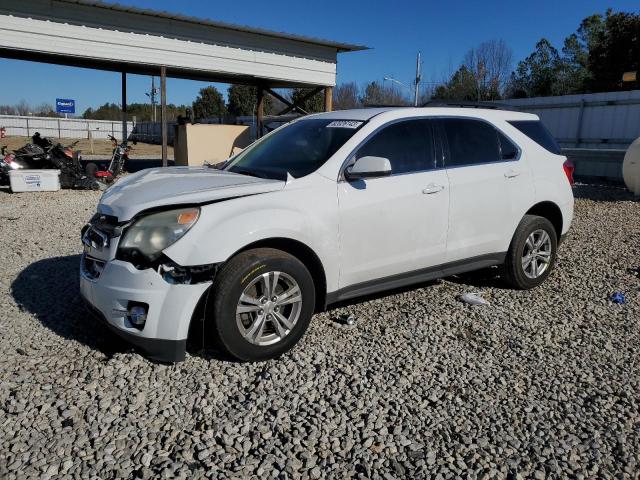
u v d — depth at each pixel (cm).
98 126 4631
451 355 387
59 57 1548
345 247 400
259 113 1934
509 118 527
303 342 401
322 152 420
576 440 289
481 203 477
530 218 521
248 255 353
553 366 375
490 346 404
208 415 304
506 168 498
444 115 475
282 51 1695
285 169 418
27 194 1170
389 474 261
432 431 296
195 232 336
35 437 280
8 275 554
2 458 264
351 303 487
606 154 1516
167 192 362
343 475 259
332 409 313
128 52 1429
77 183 1255
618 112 1720
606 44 2880
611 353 397
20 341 396
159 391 327
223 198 356
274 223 359
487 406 321
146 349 342
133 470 258
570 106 1853
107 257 351
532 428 299
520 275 522
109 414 302
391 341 407
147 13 1398
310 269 398
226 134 1681
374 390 335
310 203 381
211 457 269
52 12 1302
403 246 432
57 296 492
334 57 1822
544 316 467
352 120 445
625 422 307
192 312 338
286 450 276
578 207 1080
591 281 571
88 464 261
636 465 270
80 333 412
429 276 460
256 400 320
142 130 4791
